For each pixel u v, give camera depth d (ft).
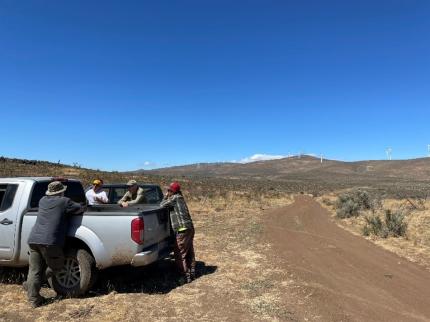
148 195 24.39
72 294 17.04
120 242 16.80
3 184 18.51
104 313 15.40
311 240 34.12
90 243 16.85
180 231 19.77
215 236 34.65
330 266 24.13
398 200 85.05
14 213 17.81
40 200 16.60
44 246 15.94
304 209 73.00
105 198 24.25
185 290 18.57
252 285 19.40
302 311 16.06
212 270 22.39
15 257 17.80
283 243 31.94
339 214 56.08
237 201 81.92
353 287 19.65
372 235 36.63
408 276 21.93
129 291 18.25
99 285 18.88
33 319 14.84
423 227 40.83
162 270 21.90
